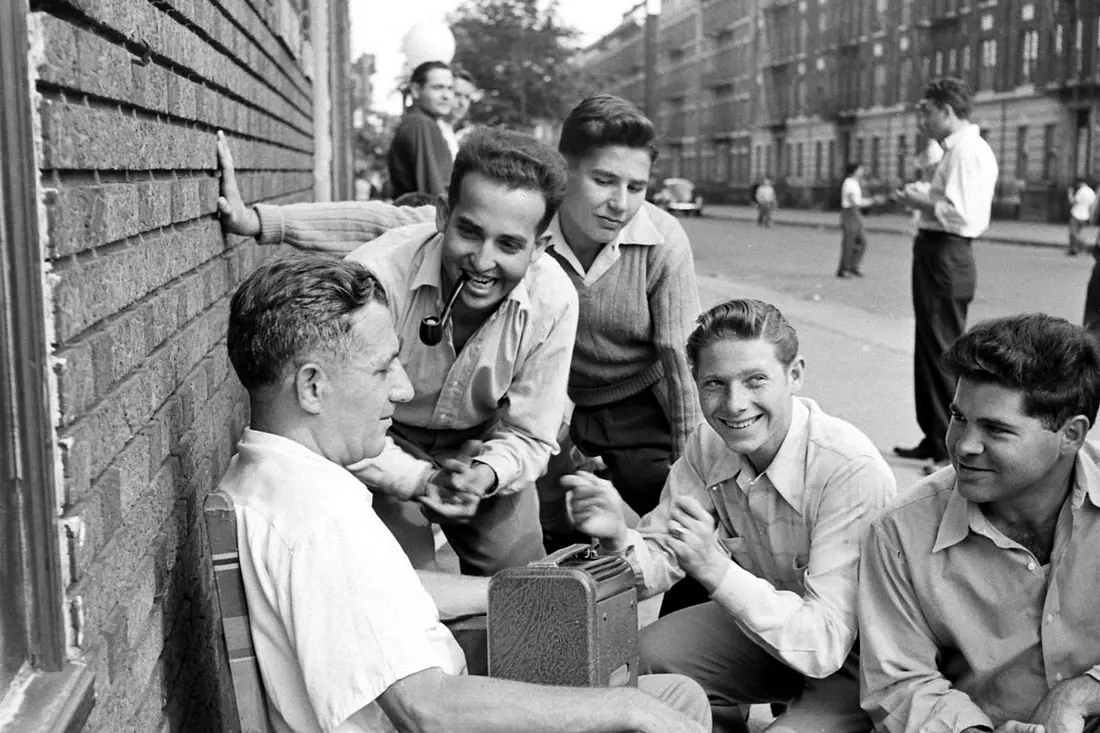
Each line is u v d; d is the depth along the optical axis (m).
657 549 3.29
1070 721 2.47
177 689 2.54
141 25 2.29
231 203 3.46
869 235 39.25
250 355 2.22
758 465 3.17
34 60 1.70
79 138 1.86
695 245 33.56
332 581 2.10
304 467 2.19
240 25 3.95
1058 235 35.41
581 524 3.04
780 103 71.56
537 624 2.26
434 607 2.22
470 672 2.84
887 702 2.76
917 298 6.88
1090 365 2.44
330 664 2.08
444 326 3.16
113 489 1.99
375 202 3.94
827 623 2.93
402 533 3.46
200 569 2.87
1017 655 2.66
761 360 2.98
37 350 1.71
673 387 4.25
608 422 4.40
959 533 2.67
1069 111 43.09
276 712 2.22
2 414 1.70
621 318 4.20
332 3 12.12
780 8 70.69
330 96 11.67
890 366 10.50
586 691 2.14
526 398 3.33
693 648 3.28
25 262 1.69
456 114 9.17
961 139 6.68
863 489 3.04
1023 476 2.47
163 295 2.51
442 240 3.13
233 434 3.63
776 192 71.25
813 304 16.75
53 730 1.62
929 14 53.00
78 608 1.79
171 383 2.55
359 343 2.23
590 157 3.88
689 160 90.50
